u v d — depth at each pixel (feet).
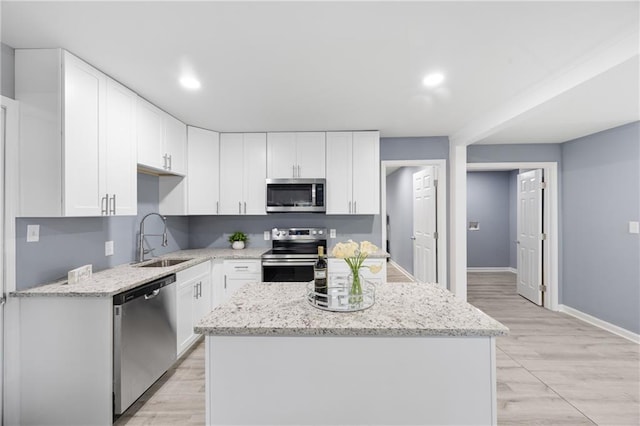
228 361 4.09
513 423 6.28
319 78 7.24
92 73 6.57
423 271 14.64
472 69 6.79
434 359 4.02
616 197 10.83
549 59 6.34
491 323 4.09
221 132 11.93
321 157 11.78
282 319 4.25
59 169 5.85
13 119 5.77
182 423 6.23
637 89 7.57
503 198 21.97
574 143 12.72
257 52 6.10
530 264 14.70
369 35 5.54
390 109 9.40
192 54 6.16
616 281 10.82
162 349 7.47
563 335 10.62
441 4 4.73
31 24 5.16
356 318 4.28
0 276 5.64
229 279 10.72
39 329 5.88
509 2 4.68
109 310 5.90
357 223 12.99
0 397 5.71
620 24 5.19
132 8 4.78
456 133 12.09
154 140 8.91
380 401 4.03
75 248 7.18
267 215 13.07
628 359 8.89
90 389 5.87
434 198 13.26
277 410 4.07
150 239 10.21
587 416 6.48
